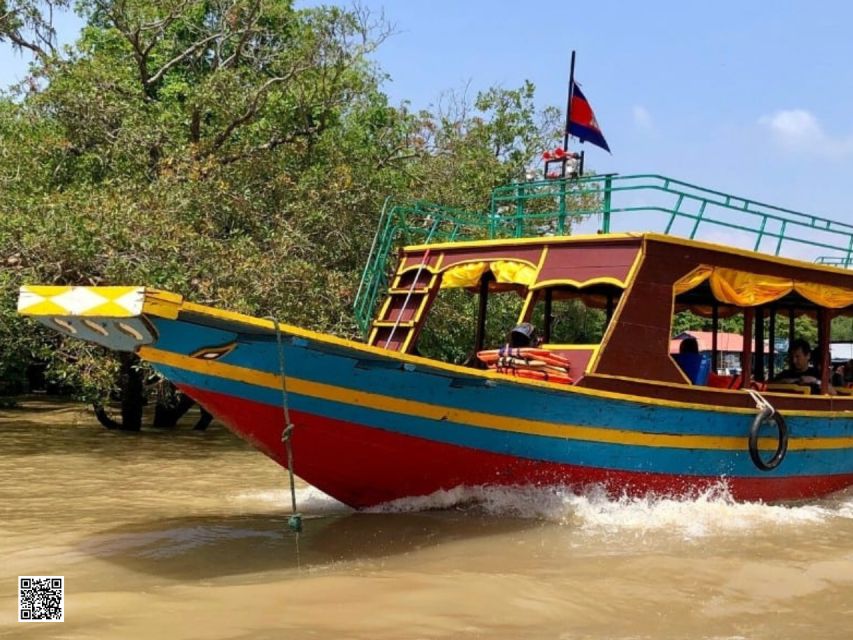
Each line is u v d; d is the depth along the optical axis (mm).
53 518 8242
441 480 7961
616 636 5113
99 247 13297
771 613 5703
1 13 17281
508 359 8367
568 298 11125
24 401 23781
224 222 15750
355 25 17953
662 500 8977
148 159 16516
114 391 15602
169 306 6027
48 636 4703
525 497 8258
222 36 19156
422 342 16859
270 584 5863
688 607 5727
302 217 16016
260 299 14031
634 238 8500
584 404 8016
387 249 11492
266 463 12672
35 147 15961
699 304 12148
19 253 13250
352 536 7324
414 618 5203
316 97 18078
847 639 5246
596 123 10617
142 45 19875
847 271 10500
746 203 9758
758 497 9828
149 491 10016
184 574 6141
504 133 22609
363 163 18094
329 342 6656
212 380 6750
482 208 19266
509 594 5742
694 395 8883
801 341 11438
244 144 17172
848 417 10641
